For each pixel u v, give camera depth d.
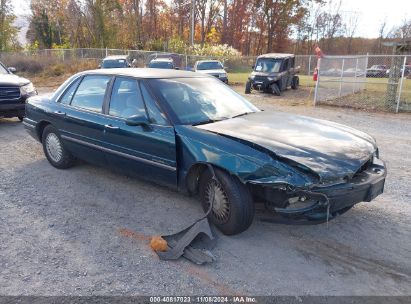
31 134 5.96
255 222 3.94
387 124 10.28
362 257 3.31
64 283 2.93
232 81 25.47
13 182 5.11
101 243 3.53
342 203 3.20
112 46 43.47
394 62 13.43
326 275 3.04
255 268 3.13
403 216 4.12
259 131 3.79
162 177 4.10
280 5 54.06
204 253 3.31
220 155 3.48
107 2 42.94
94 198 4.57
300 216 3.20
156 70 4.95
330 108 13.63
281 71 18.55
